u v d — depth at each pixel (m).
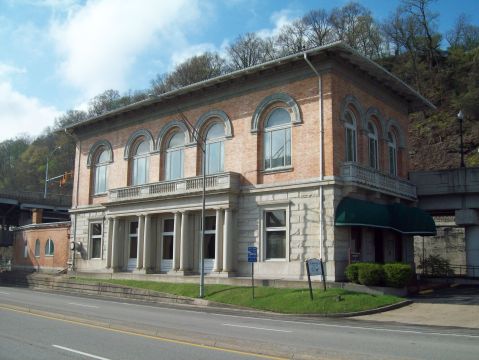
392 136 33.00
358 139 28.67
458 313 19.11
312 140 26.78
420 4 81.56
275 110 28.98
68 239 42.56
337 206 25.62
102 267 37.69
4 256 95.19
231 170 30.14
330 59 26.55
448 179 32.41
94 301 25.59
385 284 23.56
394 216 28.58
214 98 31.77
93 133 40.88
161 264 33.16
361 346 11.30
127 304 24.38
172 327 14.42
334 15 81.25
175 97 33.69
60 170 94.56
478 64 69.50
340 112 26.97
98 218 38.84
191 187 30.61
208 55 80.94
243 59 79.25
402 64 79.94
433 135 64.69
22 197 55.44
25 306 18.73
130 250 35.88
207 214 30.98
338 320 18.30
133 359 9.21
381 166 30.75
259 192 28.33
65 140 96.31
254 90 29.69
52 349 10.21
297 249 26.41
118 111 37.31
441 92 71.94
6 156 104.44
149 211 33.09
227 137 30.64
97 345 10.72
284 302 21.39
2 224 56.62
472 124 63.31
